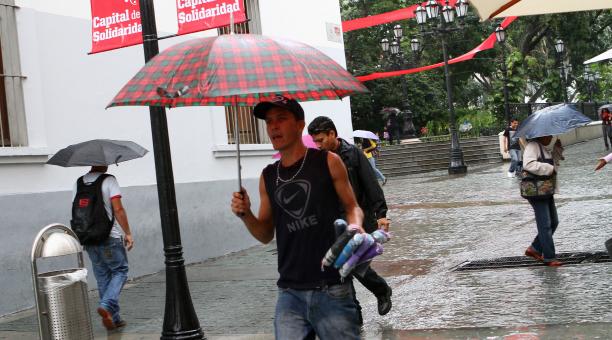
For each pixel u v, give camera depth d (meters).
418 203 18.72
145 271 11.98
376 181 7.17
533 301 7.70
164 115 7.26
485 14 7.37
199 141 13.35
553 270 9.12
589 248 10.26
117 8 9.02
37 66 10.52
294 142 4.38
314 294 4.25
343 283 4.25
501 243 11.64
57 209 10.52
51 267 10.34
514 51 43.66
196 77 4.09
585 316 6.91
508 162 33.44
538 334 6.50
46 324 5.66
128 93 4.20
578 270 8.95
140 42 8.91
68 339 5.66
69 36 11.14
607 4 8.25
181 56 4.26
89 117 11.34
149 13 7.39
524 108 41.84
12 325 8.98
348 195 4.33
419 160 34.28
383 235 4.27
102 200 8.40
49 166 10.55
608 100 59.16
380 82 41.69
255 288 10.09
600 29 47.16
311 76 4.02
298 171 4.34
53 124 10.74
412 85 42.41
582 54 45.50
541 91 48.94
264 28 15.09
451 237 12.88
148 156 12.33
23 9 10.40
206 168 13.45
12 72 10.16
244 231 14.21
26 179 10.20
